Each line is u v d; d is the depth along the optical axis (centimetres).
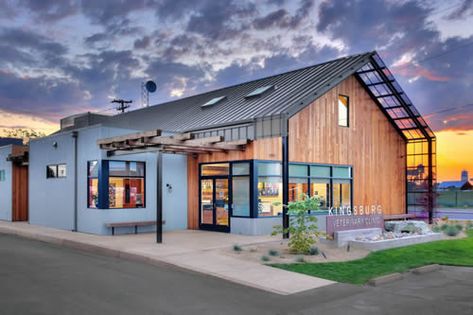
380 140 2166
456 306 745
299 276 946
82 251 1316
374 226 1486
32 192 2075
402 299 789
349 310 721
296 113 1677
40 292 817
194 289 848
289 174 1752
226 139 1759
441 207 3269
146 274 980
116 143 1472
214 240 1470
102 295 798
